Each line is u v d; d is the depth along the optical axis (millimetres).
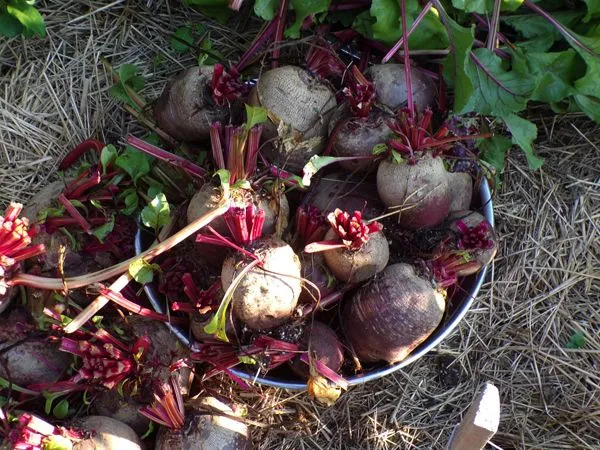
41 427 696
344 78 776
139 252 764
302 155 752
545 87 827
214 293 705
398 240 749
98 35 926
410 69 763
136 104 842
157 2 926
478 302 885
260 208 693
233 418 753
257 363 701
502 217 898
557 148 905
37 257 784
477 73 811
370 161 740
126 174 833
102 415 775
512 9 812
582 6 863
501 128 884
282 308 672
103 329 744
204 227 703
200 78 765
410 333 701
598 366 861
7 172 895
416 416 871
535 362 873
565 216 893
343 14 874
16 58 912
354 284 727
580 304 878
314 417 856
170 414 716
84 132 908
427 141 693
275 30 827
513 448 875
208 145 823
